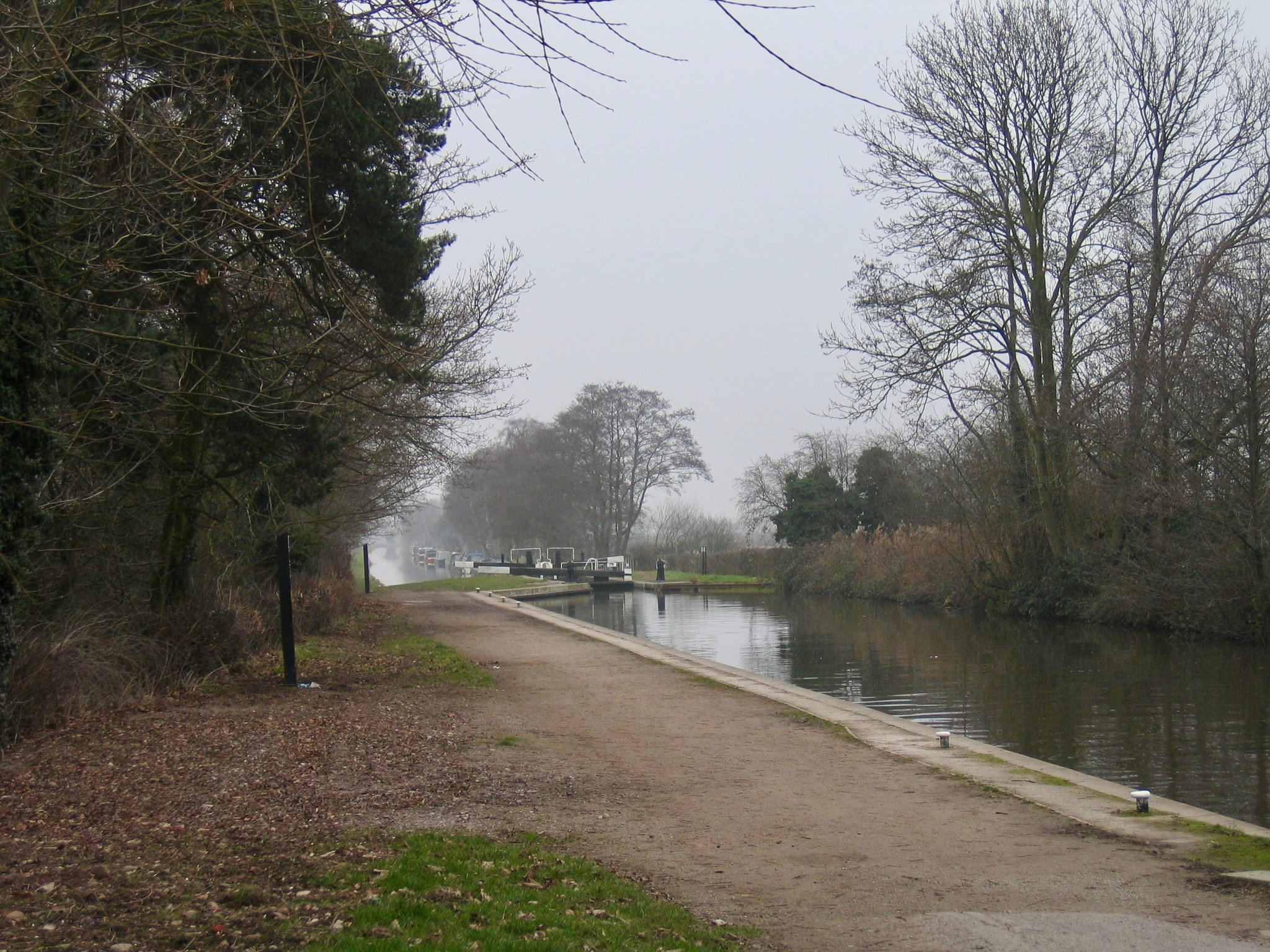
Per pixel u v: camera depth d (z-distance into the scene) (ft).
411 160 42.86
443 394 52.49
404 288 43.75
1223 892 17.93
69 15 25.89
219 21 26.58
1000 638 81.76
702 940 15.55
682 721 37.06
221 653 48.67
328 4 20.42
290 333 46.19
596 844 21.24
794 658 72.49
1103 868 19.51
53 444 31.09
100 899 16.65
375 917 15.51
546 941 14.58
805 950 15.42
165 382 40.83
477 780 26.89
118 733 33.24
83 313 32.07
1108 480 83.46
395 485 73.72
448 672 51.24
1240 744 39.29
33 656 33.81
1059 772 28.55
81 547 41.27
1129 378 80.23
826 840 21.68
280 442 46.62
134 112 27.17
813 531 161.38
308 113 37.04
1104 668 62.03
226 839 20.67
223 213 29.07
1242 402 70.38
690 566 211.00
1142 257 83.92
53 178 28.53
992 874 19.25
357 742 31.86
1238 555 70.90
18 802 23.90
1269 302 69.36
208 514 49.78
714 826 22.74
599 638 70.54
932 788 26.53
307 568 75.72
